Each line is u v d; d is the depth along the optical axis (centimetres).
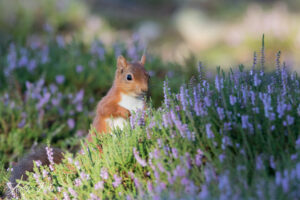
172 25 3067
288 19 2675
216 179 529
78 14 2439
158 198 508
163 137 621
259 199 462
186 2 3559
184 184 520
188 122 625
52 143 1095
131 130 668
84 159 650
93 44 1531
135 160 629
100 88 1359
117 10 3216
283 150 552
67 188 644
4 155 974
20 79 1330
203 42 2777
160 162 573
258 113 575
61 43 1587
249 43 2509
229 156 549
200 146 590
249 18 2769
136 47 1512
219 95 632
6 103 1145
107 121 764
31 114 1142
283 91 605
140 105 773
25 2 2336
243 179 501
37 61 1420
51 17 2327
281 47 2448
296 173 468
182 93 614
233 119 596
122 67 770
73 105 1247
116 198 601
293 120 557
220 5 3412
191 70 1155
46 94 1148
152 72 1270
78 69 1361
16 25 2139
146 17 3206
